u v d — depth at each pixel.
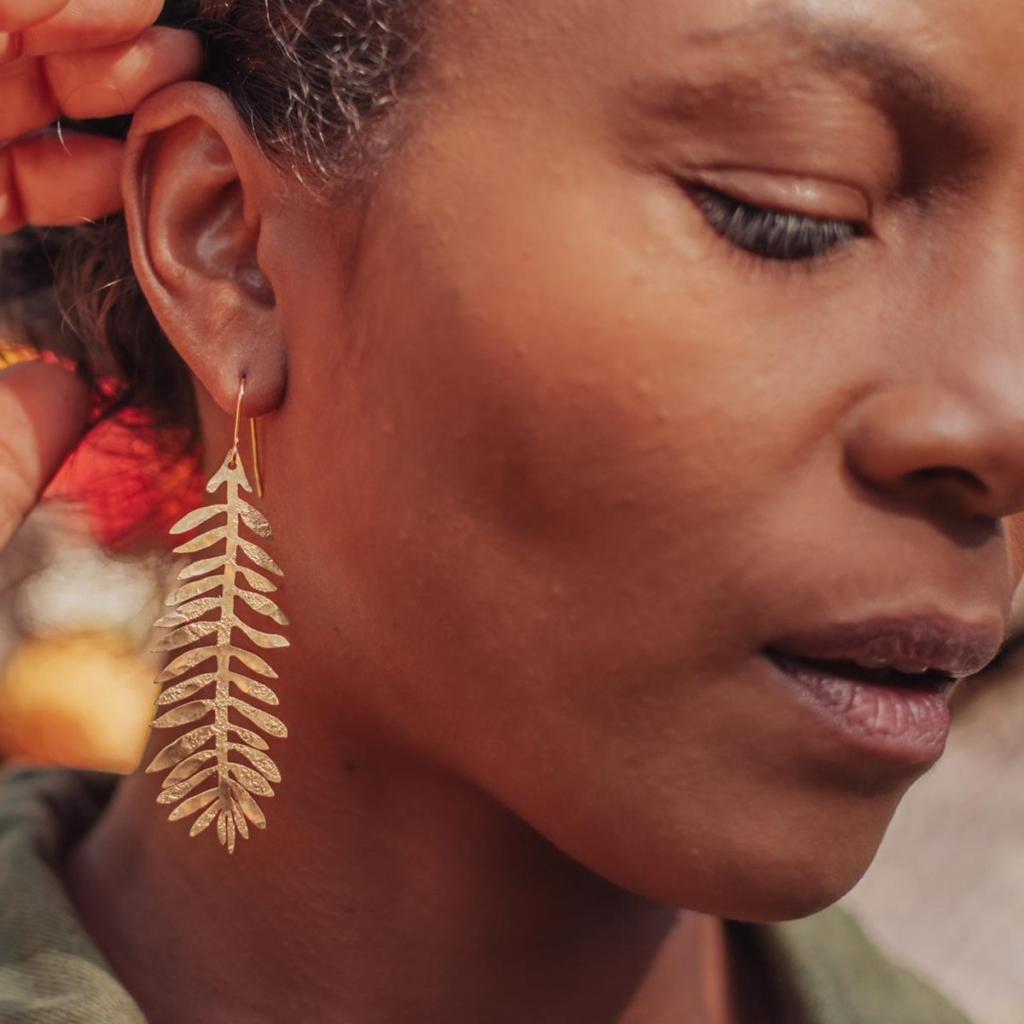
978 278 0.84
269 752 1.06
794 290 0.84
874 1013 1.29
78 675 2.37
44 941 1.04
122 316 1.18
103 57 1.00
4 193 1.11
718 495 0.84
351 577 0.96
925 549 0.85
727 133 0.82
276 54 0.98
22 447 1.17
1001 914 1.84
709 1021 1.22
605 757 0.89
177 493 1.31
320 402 0.96
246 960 1.08
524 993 1.10
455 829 1.05
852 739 0.87
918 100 0.81
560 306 0.84
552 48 0.85
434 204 0.88
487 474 0.87
